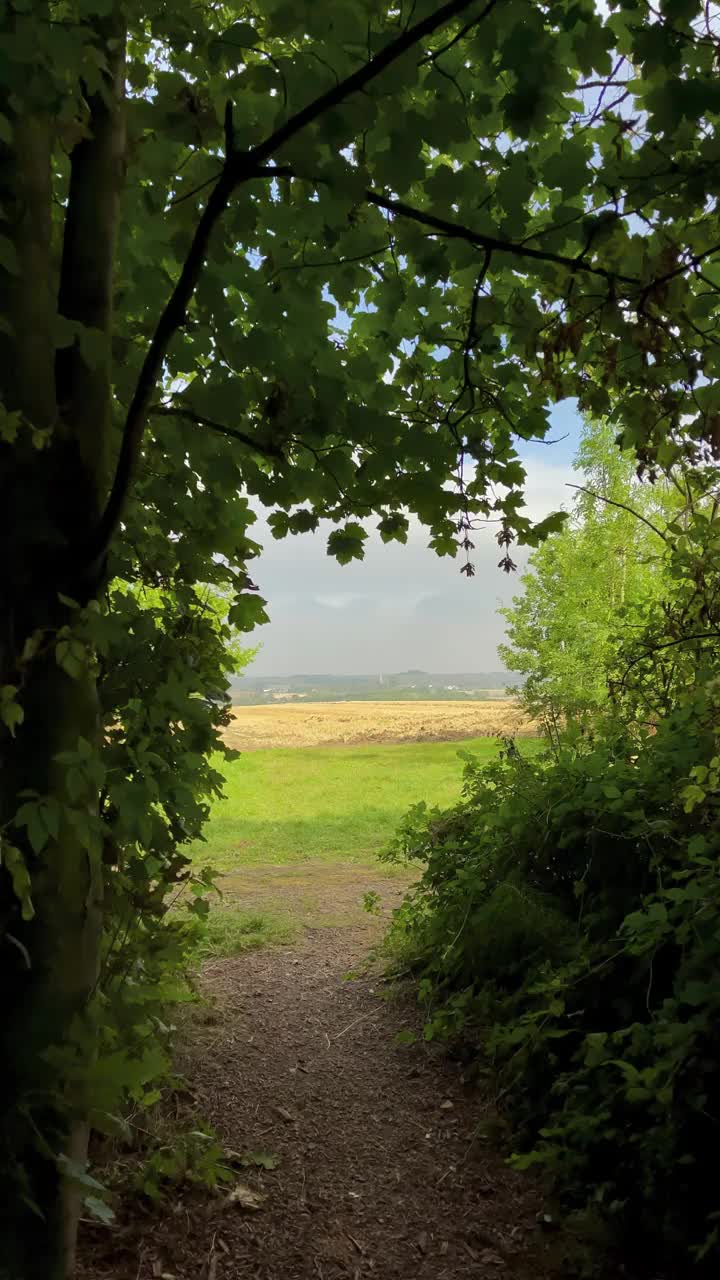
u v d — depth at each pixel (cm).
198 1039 411
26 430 209
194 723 313
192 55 244
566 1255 257
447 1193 295
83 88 225
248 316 305
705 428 277
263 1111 350
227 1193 288
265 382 290
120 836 234
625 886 362
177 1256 254
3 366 205
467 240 249
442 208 240
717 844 309
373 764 1644
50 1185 205
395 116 214
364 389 325
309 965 524
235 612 346
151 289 283
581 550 1225
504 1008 371
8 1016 202
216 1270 250
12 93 190
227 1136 328
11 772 206
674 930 295
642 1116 278
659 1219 249
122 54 232
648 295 228
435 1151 322
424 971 456
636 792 370
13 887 193
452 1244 267
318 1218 279
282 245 277
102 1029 234
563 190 232
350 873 757
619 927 339
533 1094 335
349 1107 356
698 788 299
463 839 482
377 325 329
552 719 547
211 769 322
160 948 321
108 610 274
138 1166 290
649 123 206
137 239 283
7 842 187
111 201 229
